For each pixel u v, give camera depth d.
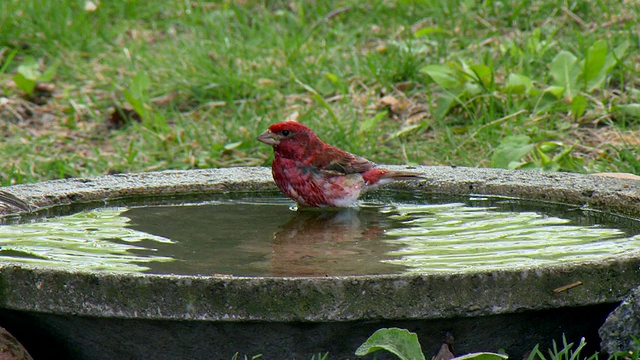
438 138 14.06
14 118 16.30
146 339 6.38
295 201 9.55
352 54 17.34
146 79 15.40
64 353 6.73
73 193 9.37
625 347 6.37
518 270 6.11
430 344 6.36
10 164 14.01
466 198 9.61
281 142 9.24
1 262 6.43
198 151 14.33
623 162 12.49
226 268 6.76
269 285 5.97
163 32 20.55
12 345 6.49
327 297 5.97
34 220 8.65
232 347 6.32
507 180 9.58
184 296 6.02
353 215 9.00
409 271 6.56
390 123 14.76
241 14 20.59
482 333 6.37
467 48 16.89
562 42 16.28
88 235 7.97
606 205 8.77
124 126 15.85
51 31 19.50
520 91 14.50
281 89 16.45
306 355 6.34
